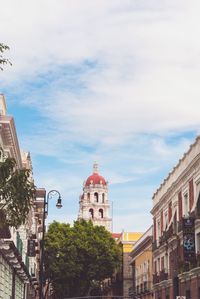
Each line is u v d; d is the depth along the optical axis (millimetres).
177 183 40594
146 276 57375
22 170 11633
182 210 39031
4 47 11328
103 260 64938
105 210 130625
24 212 11625
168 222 43875
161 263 46656
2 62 11312
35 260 61000
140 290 59906
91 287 68750
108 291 85812
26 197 11523
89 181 133500
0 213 11812
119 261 67000
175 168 41969
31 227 51000
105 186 132750
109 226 128750
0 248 26703
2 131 27719
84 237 64875
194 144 35500
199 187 34719
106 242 65688
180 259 38969
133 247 69062
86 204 131375
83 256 64438
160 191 48188
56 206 35219
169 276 42562
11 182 11383
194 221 35188
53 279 64125
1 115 28312
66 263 63188
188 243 34875
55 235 64625
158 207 49094
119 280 77500
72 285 64625
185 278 36906
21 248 37094
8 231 22344
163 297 44812
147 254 57375
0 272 28156
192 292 35125
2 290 29266
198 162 34469
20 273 38312
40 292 33844
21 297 42781
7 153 29234
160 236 47188
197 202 34844
